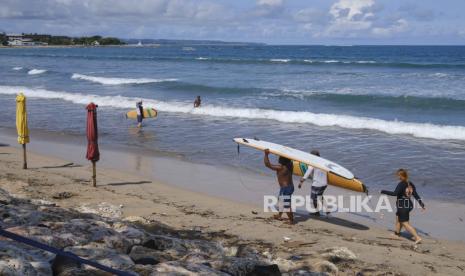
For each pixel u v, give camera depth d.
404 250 9.77
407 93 33.94
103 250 6.47
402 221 10.62
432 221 11.89
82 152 19.03
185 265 6.13
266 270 6.66
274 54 123.88
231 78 46.97
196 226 10.45
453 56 104.69
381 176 15.59
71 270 5.52
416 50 160.38
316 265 7.75
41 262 5.62
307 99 32.88
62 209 9.34
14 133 23.31
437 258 9.36
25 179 13.89
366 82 41.44
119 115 28.14
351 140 20.78
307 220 11.73
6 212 7.89
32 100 34.56
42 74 56.19
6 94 37.88
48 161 17.22
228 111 28.03
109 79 46.28
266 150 11.57
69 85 44.22
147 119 26.72
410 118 26.34
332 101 32.06
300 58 93.31
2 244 5.67
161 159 17.84
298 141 20.61
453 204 13.06
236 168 16.56
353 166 16.70
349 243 9.91
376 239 10.52
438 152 18.59
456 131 21.95
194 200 12.95
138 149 19.50
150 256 6.63
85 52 150.62
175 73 54.22
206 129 23.61
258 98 33.84
